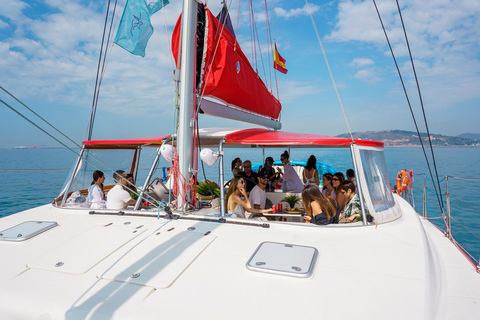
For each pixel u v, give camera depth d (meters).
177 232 2.57
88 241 2.44
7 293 1.77
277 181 6.57
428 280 1.92
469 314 2.04
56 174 27.94
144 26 3.47
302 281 1.85
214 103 3.59
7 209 11.73
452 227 9.98
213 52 3.31
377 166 3.31
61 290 1.78
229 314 1.55
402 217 3.32
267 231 2.63
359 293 1.74
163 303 1.64
